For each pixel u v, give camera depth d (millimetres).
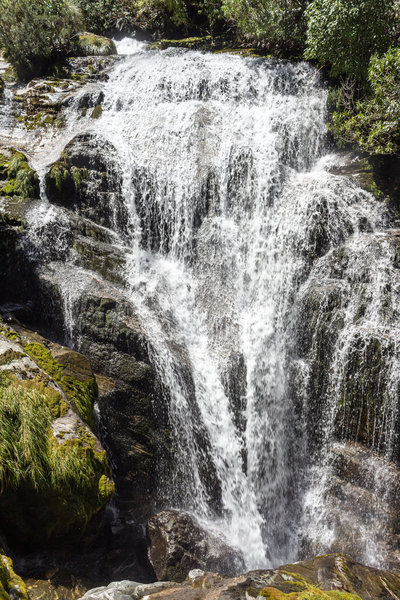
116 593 4391
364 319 6863
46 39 12117
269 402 7340
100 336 6844
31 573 4945
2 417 4914
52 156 8930
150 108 10523
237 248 8289
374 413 6543
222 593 3928
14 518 4910
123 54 13992
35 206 7758
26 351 5914
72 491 5027
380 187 8562
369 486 6465
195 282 8320
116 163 8656
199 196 8617
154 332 7078
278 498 7117
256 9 11820
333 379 6883
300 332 7324
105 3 16266
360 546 6145
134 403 6602
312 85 10914
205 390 7105
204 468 6863
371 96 9102
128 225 8633
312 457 7035
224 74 11047
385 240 7363
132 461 6469
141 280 7816
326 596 3711
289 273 7820
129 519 6258
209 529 6324
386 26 9094
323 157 9828
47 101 10758
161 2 15031
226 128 9758
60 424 5273
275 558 6480
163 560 5500
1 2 11820
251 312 7957
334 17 9219
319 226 7773
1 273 7145
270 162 8859
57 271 7285
